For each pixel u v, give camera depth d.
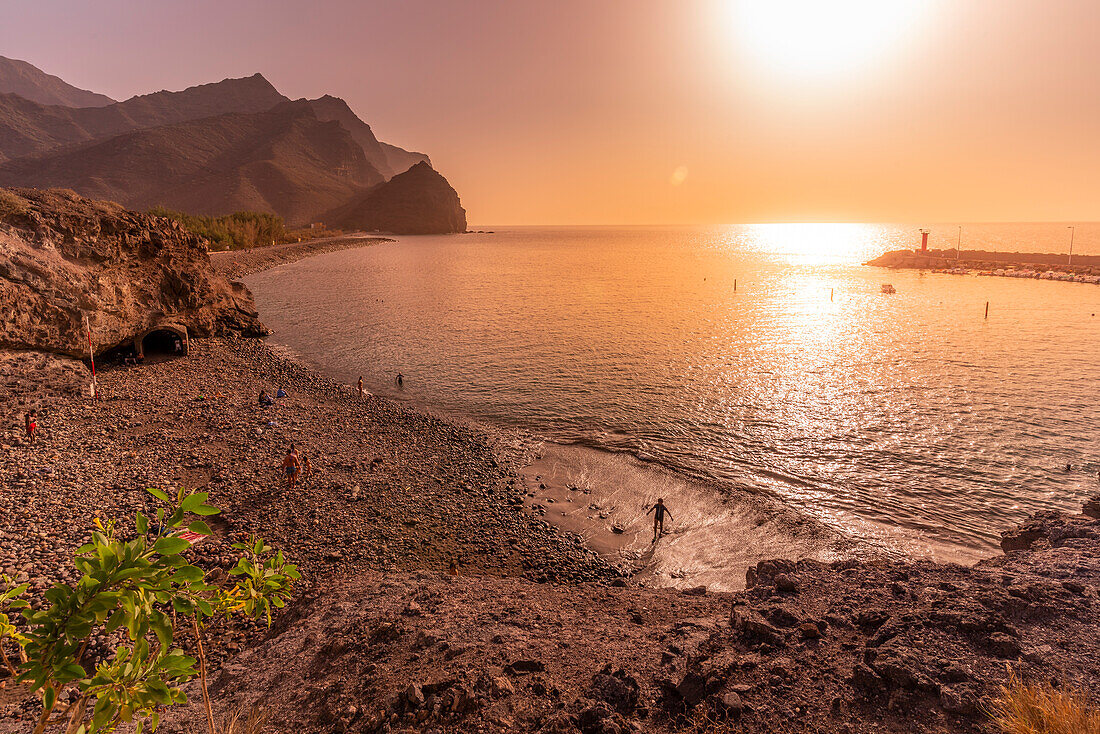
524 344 54.69
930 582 9.09
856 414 33.50
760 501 23.19
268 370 42.78
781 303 82.19
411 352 51.41
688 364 46.41
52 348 34.41
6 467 21.30
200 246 53.81
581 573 18.42
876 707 6.52
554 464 27.09
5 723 10.19
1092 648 6.83
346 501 22.20
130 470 22.95
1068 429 30.00
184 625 13.62
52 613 2.74
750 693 7.05
